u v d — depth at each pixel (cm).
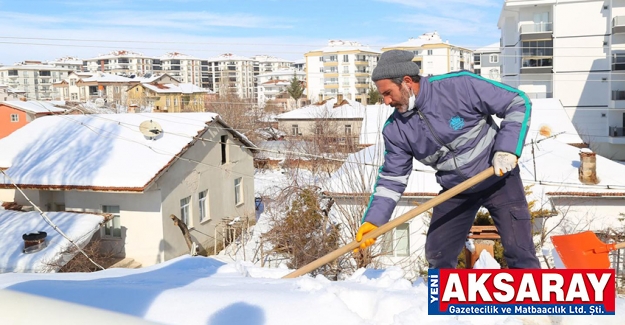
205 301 284
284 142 4006
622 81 3428
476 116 309
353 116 3925
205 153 2003
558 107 2884
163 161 1761
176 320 271
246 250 1945
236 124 4394
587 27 3591
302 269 360
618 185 1453
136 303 289
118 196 1739
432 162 333
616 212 1430
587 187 1444
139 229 1739
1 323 98
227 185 2161
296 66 13550
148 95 6400
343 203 1438
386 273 381
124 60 13188
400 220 316
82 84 7744
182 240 1844
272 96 10225
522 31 3762
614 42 3412
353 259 1307
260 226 2228
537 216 1281
